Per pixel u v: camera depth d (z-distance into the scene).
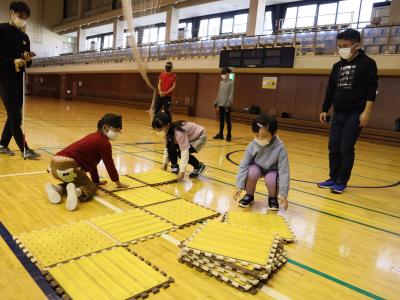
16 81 3.07
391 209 2.59
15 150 3.60
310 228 2.05
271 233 1.68
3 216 1.87
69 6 21.12
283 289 1.36
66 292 1.21
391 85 7.85
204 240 1.55
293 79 9.58
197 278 1.40
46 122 6.77
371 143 7.89
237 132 7.63
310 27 9.36
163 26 15.27
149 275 1.36
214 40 10.75
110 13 16.44
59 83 20.42
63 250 1.51
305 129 9.12
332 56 7.76
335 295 1.35
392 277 1.53
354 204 2.64
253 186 2.34
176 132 2.78
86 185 2.24
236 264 1.38
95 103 17.06
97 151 2.28
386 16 8.40
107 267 1.39
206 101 11.86
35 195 2.25
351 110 2.83
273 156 2.23
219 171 3.40
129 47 13.51
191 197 2.48
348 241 1.90
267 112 10.17
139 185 2.62
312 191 2.95
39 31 20.88
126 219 1.91
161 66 11.93
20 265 1.38
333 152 3.02
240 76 10.75
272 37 9.44
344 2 10.38
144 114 11.30
